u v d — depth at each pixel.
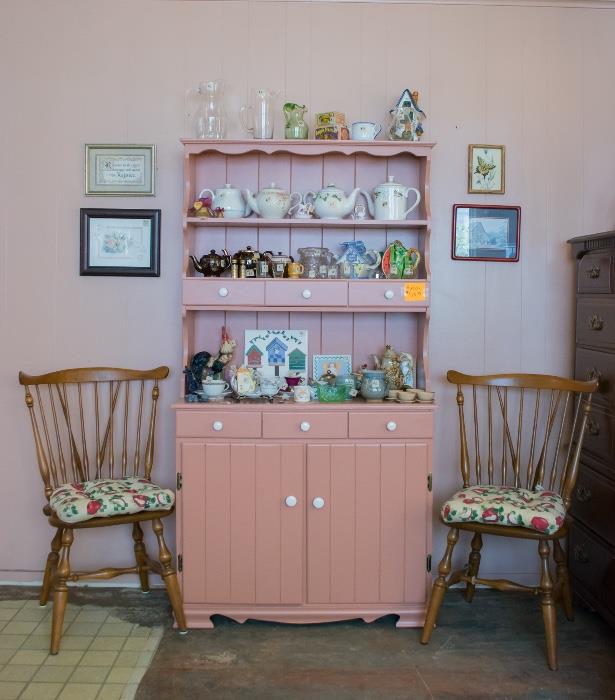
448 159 2.78
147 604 2.62
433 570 2.83
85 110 2.74
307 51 2.74
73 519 2.20
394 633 2.42
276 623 2.48
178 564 2.43
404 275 2.60
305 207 2.61
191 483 2.40
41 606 2.59
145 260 2.75
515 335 2.82
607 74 2.80
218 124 2.61
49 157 2.74
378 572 2.43
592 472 2.52
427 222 2.55
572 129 2.79
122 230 2.74
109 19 2.73
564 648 2.32
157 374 2.65
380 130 2.73
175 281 2.77
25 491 2.80
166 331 2.78
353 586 2.43
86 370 2.62
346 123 2.74
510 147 2.79
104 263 2.75
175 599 2.38
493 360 2.82
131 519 2.29
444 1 2.75
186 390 2.56
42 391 2.79
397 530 2.43
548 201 2.80
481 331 2.81
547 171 2.80
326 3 2.75
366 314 2.77
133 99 2.74
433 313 2.80
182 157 2.75
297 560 2.42
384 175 2.75
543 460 2.51
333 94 2.75
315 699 2.01
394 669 2.18
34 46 2.73
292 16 2.74
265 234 2.76
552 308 2.82
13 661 2.20
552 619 2.20
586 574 2.55
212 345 2.77
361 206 2.66
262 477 2.40
